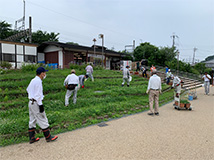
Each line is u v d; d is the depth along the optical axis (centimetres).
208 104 845
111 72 1795
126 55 3019
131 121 529
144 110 682
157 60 3153
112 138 391
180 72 2342
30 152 322
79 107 645
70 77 634
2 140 366
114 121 527
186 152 328
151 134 419
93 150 331
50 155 311
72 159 297
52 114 510
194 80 2000
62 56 2044
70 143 363
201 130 454
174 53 3177
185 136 409
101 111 593
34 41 2998
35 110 352
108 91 915
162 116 598
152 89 608
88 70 1142
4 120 453
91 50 2322
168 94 1070
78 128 457
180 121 537
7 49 1805
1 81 918
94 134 415
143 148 342
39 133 409
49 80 1002
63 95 761
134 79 1528
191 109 705
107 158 301
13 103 609
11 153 318
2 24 2830
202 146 355
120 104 702
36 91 351
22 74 1140
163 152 327
